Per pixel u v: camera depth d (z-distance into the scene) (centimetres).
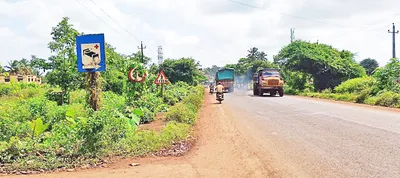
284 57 4166
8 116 1153
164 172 646
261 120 1352
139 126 1205
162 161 727
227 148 851
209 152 812
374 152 752
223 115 1578
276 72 3306
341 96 2452
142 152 777
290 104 2103
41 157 717
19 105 1495
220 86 2428
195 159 745
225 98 2936
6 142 783
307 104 2080
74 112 1159
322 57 3831
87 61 1028
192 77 5422
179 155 782
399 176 580
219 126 1227
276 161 707
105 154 750
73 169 670
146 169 667
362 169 628
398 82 2173
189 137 995
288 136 980
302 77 4047
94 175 630
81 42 1025
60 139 820
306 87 3991
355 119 1288
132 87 1650
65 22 1748
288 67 4097
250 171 645
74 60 1769
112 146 783
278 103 2208
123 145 794
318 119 1322
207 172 646
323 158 717
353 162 678
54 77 1758
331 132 1020
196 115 1505
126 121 950
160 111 1716
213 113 1691
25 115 1194
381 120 1241
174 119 1243
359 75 3900
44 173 647
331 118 1339
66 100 1822
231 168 670
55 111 1235
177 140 917
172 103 2169
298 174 614
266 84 3162
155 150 805
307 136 970
